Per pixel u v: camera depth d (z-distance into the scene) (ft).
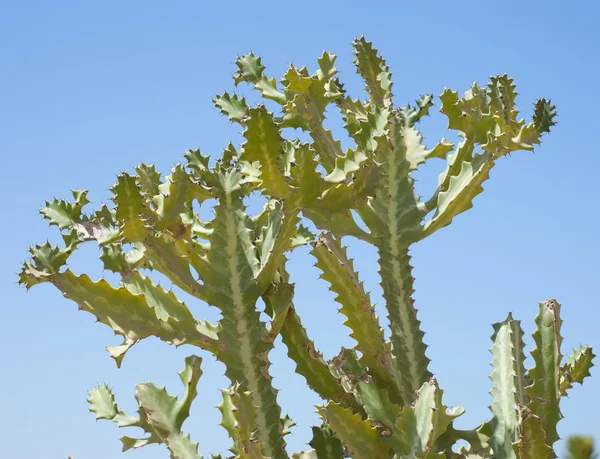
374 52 13.84
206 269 10.87
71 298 10.12
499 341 12.16
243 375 10.74
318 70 13.33
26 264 10.10
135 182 9.93
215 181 11.01
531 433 10.67
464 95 12.44
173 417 10.68
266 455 10.56
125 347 10.04
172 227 10.58
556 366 11.01
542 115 11.44
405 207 12.53
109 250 10.75
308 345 11.75
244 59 13.24
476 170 12.17
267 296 11.21
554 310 11.17
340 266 11.66
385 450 10.52
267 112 9.77
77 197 10.73
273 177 10.11
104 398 11.32
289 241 10.87
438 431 9.99
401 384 12.01
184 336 10.54
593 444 10.42
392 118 12.71
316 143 12.88
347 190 10.53
